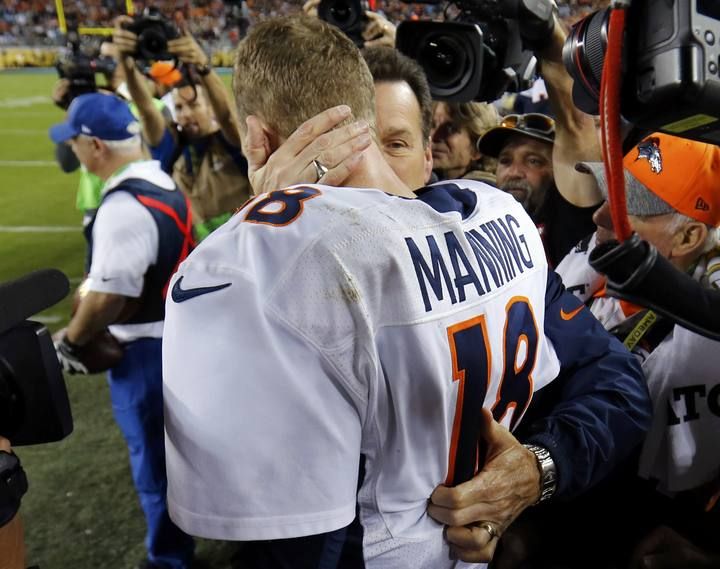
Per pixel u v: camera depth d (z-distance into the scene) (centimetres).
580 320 105
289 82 81
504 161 185
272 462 66
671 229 118
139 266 198
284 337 66
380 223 71
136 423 209
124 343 207
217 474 67
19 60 2003
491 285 80
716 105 47
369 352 68
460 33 138
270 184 80
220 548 230
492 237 84
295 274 67
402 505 77
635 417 101
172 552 214
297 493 67
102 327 199
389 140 130
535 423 99
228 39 1795
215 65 1791
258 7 1770
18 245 596
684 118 49
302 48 81
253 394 66
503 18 143
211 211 311
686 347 117
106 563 223
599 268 55
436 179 203
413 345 71
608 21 54
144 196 202
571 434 95
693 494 124
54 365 59
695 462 120
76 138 212
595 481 99
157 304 207
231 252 69
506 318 82
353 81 83
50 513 247
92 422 309
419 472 77
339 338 67
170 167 311
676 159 115
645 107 49
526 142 180
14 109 1348
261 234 69
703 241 118
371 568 75
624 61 50
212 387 66
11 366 58
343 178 80
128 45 283
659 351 121
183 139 307
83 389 339
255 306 66
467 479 83
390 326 70
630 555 127
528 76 153
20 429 60
